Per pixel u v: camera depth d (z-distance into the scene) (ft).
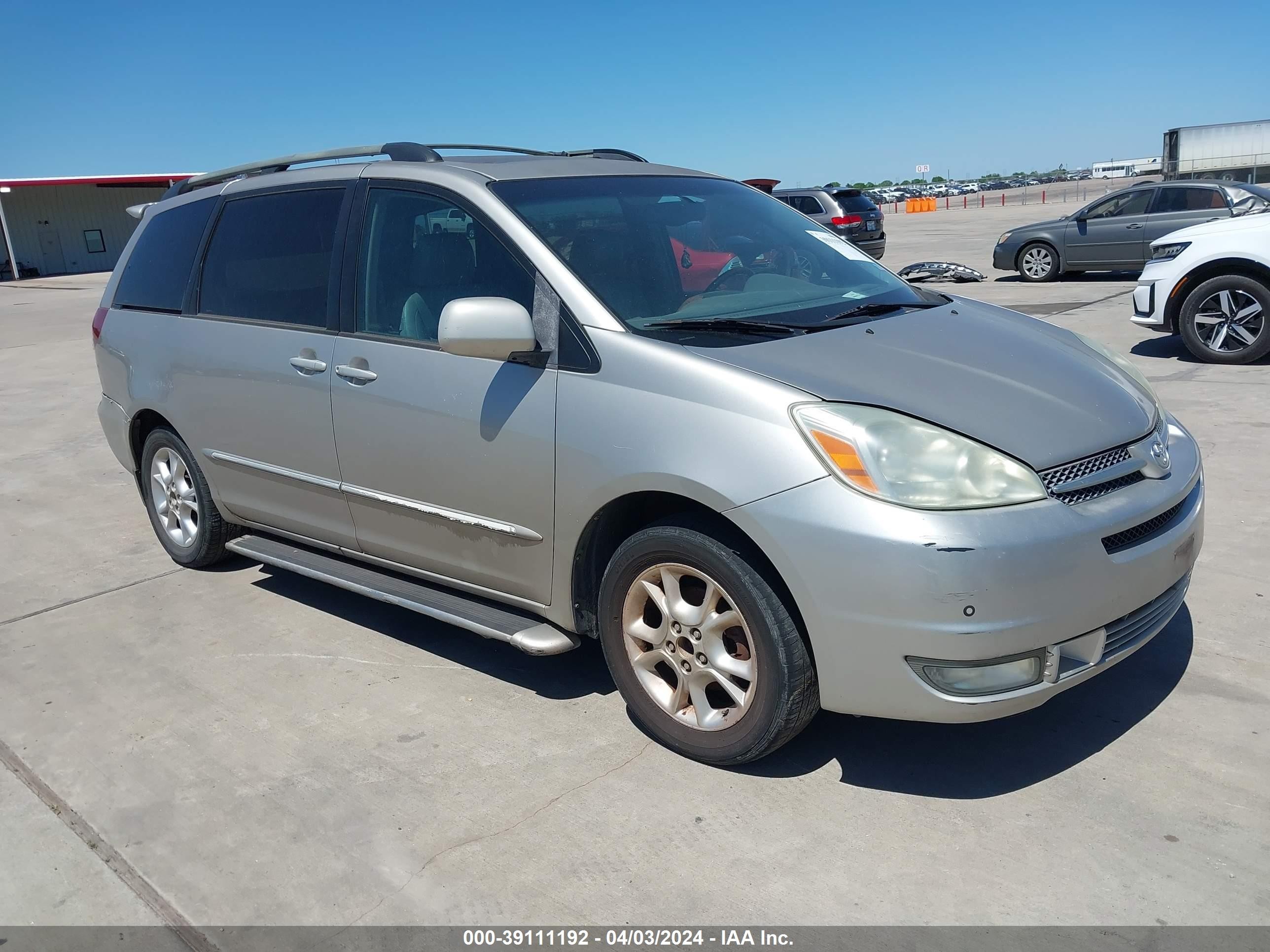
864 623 8.42
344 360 12.11
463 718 11.10
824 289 12.04
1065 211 125.18
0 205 132.26
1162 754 9.71
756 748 9.39
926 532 8.18
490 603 11.74
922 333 10.67
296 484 13.24
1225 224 26.96
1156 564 9.11
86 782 10.21
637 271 10.87
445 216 11.50
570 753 10.30
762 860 8.52
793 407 8.80
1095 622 8.68
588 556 10.49
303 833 9.19
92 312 67.82
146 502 16.65
